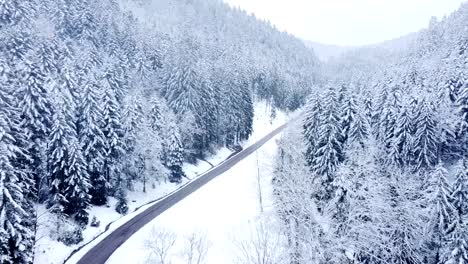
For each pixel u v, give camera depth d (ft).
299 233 61.87
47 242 100.73
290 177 92.12
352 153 95.25
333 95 140.36
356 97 150.82
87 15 244.63
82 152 124.67
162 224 126.31
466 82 159.33
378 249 78.07
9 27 183.62
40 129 114.93
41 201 114.21
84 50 199.31
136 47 255.91
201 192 164.35
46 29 210.18
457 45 272.10
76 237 107.55
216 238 114.01
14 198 82.74
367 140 133.39
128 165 153.17
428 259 101.96
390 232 85.92
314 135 148.05
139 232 118.73
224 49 421.59
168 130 175.73
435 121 147.43
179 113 195.31
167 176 171.94
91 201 132.26
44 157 112.78
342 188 74.43
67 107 118.52
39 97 115.55
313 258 59.00
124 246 108.27
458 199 101.04
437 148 152.97
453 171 145.69
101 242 111.14
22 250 82.99
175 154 173.37
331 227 64.64
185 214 137.18
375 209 75.41
